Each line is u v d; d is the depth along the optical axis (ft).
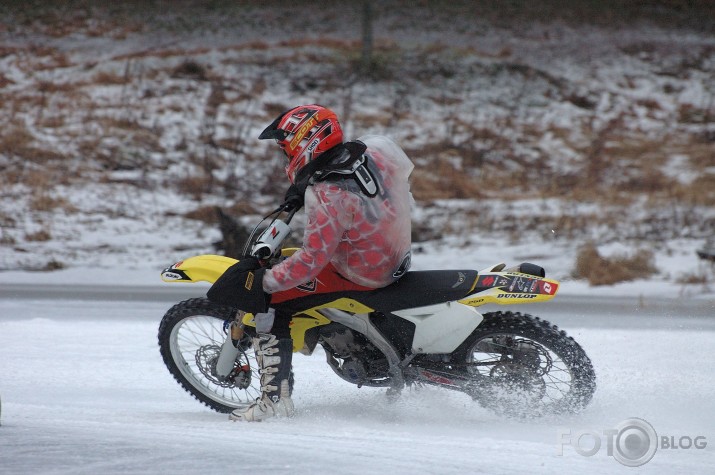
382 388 66.28
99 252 175.11
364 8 337.93
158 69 311.88
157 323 98.58
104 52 340.59
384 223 54.29
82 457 41.68
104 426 51.90
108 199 208.74
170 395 65.72
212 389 63.10
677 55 375.45
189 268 58.85
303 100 298.56
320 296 56.39
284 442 48.08
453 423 56.24
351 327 56.90
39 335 88.89
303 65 329.11
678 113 319.88
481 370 57.41
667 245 181.98
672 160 269.23
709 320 105.29
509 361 56.03
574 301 125.08
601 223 199.31
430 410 59.36
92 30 366.84
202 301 60.18
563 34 396.98
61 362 75.77
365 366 57.88
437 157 255.50
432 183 234.17
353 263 54.95
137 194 213.46
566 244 183.01
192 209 203.62
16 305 115.34
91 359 77.25
